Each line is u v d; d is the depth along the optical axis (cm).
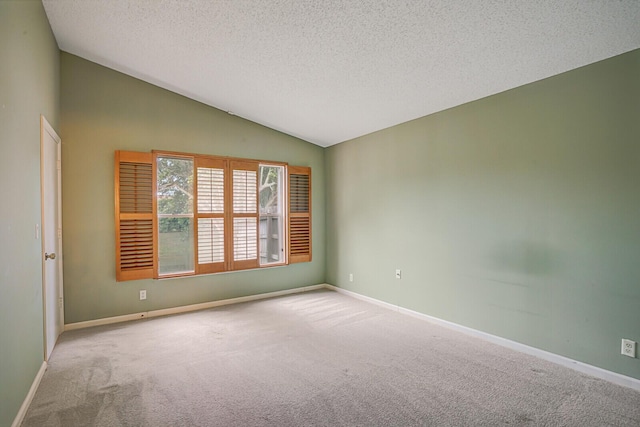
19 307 209
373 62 294
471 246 345
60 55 362
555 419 207
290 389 242
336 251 543
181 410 216
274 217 521
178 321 393
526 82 298
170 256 429
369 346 320
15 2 209
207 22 276
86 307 374
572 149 270
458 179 358
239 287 478
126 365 280
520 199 304
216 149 459
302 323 386
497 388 242
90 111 379
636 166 238
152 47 329
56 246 341
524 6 206
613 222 249
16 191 208
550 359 285
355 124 447
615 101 247
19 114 216
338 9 235
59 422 204
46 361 281
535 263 294
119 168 390
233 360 290
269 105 425
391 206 440
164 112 422
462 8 215
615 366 249
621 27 217
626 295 244
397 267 431
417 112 388
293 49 294
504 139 316
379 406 221
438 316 380
